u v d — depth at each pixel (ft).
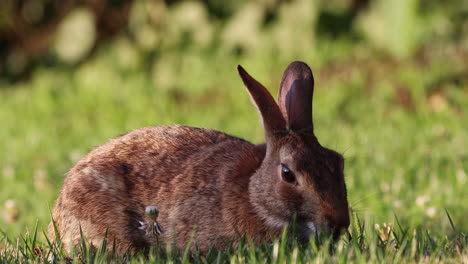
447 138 40.14
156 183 23.63
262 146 24.12
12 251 24.07
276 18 55.93
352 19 57.31
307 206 21.36
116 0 59.47
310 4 54.44
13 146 44.01
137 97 52.06
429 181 33.24
